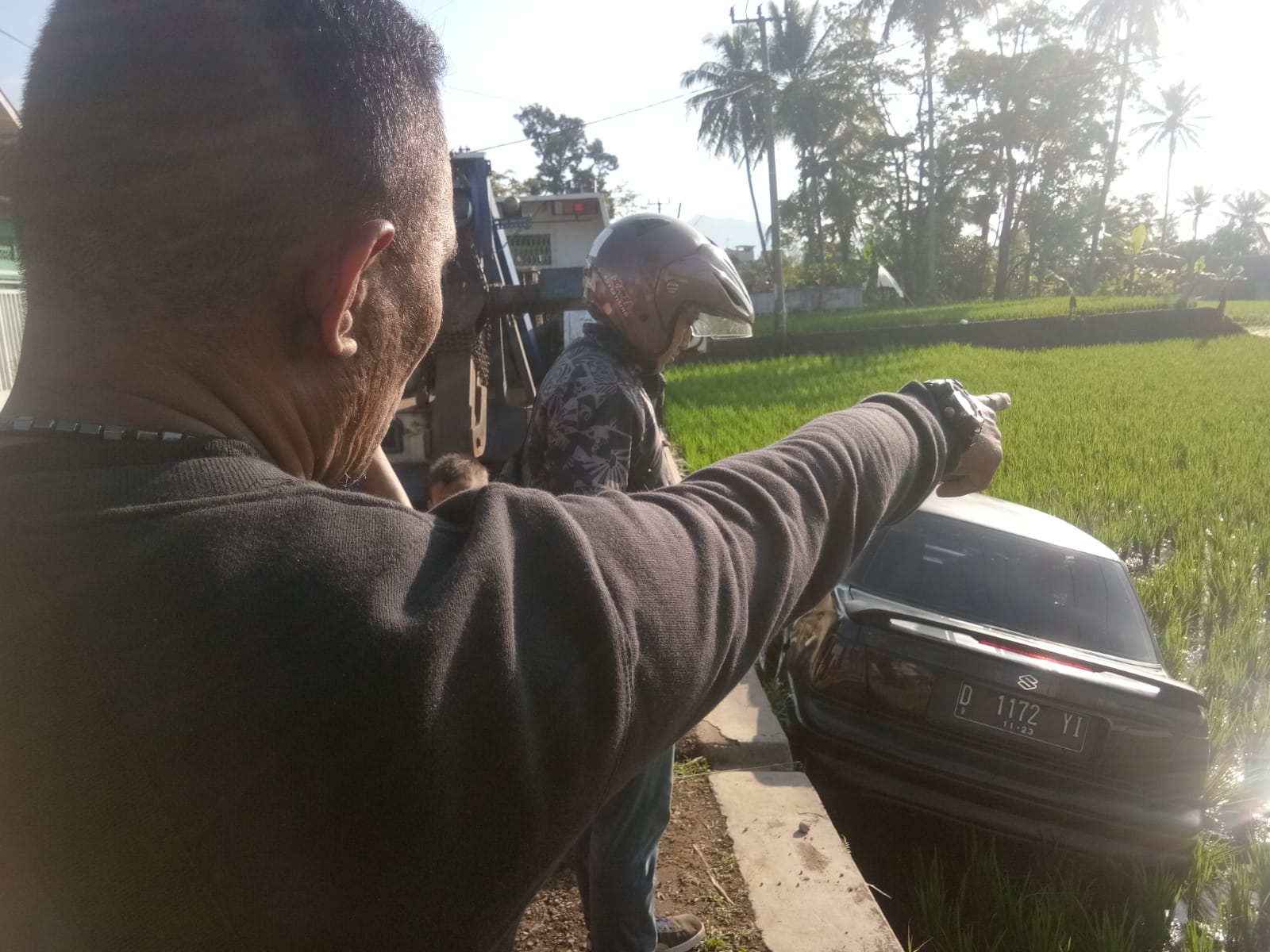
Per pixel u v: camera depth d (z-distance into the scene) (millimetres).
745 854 3471
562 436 2209
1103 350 29812
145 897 630
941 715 3967
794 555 966
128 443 718
